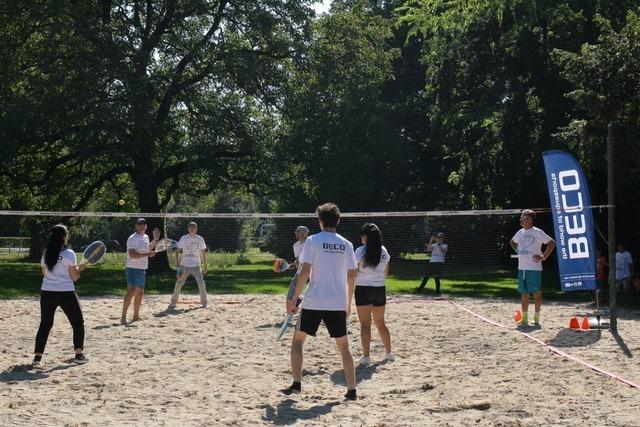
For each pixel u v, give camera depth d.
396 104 40.44
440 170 43.22
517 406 7.39
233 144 31.55
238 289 21.73
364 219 30.52
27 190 36.34
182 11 30.64
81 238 38.72
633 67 19.39
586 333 12.23
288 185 33.47
